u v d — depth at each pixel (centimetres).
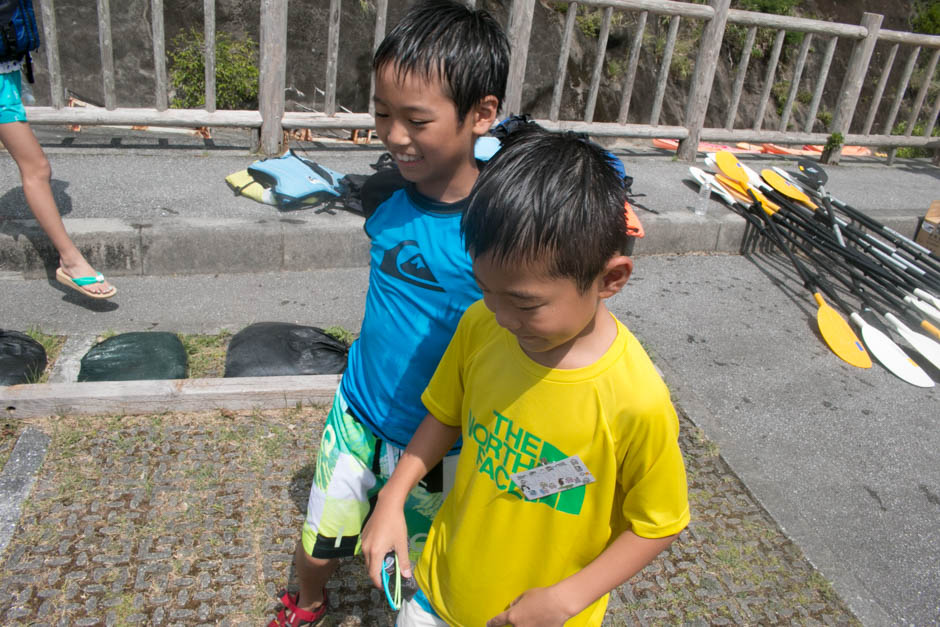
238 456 274
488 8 836
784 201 567
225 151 544
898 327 450
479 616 144
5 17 305
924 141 805
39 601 213
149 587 221
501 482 135
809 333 451
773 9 1066
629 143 876
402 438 173
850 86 740
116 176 474
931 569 273
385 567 144
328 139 622
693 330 433
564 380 124
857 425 361
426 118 144
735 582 251
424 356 164
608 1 593
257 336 335
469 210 114
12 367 301
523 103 874
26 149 328
